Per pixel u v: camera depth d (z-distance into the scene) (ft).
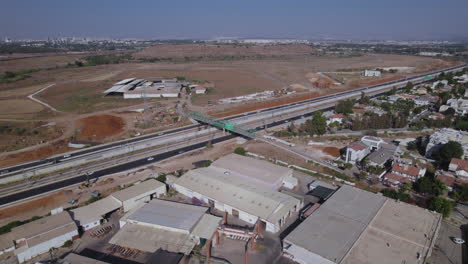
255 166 259.80
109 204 207.62
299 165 282.97
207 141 351.67
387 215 190.80
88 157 299.99
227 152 317.63
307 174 267.18
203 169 252.62
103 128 385.91
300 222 197.06
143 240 171.22
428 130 371.56
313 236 169.68
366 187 240.94
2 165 289.94
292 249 164.66
